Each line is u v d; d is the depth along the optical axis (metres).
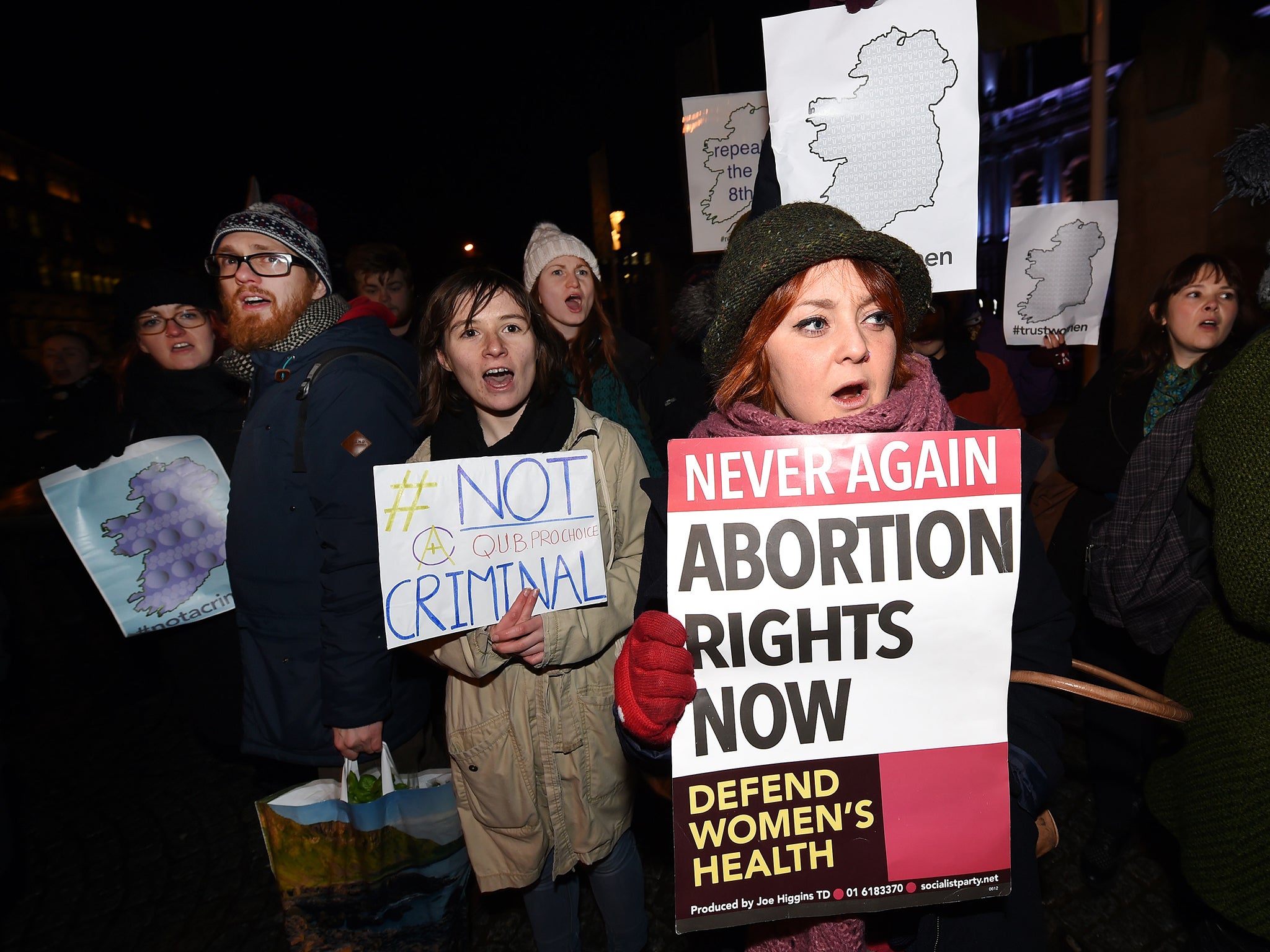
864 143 1.51
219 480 2.32
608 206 14.47
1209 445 1.12
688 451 1.01
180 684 2.39
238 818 3.03
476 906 2.45
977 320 3.89
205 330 2.46
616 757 1.76
